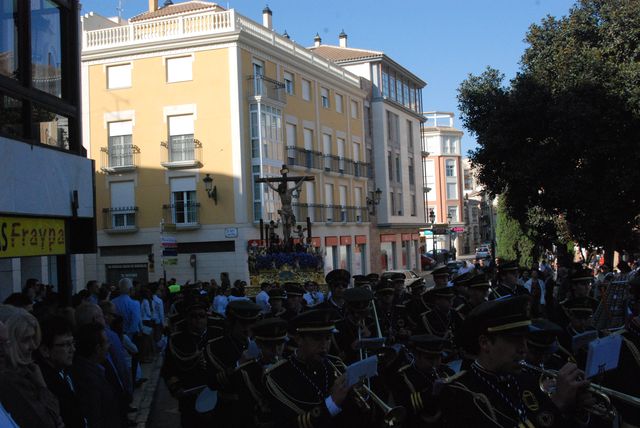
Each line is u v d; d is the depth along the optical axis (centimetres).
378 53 5266
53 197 1130
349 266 4688
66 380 531
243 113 3450
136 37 3553
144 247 3500
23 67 1070
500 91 2281
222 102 3425
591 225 2088
